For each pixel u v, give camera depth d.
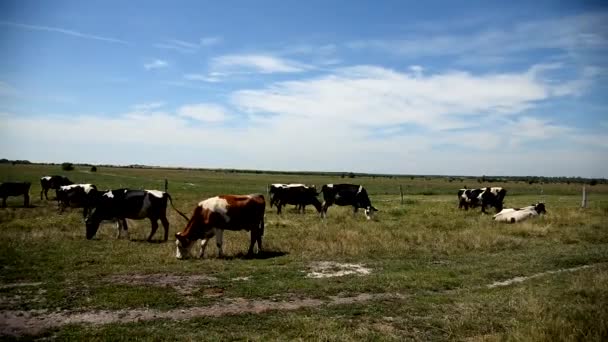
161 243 15.94
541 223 21.61
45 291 9.59
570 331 6.96
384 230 19.09
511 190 67.00
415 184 88.12
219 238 13.70
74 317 8.18
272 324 7.91
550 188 76.56
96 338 7.11
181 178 83.12
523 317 8.02
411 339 7.35
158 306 8.84
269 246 15.30
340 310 8.79
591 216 24.41
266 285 10.35
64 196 26.55
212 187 57.81
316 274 11.70
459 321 8.00
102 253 13.70
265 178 103.44
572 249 15.70
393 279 11.12
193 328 7.73
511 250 15.66
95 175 75.44
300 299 9.55
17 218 22.67
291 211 30.42
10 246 14.32
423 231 18.69
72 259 12.70
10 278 10.61
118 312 8.48
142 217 16.73
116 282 10.42
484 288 10.52
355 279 11.09
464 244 16.16
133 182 61.88
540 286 10.41
